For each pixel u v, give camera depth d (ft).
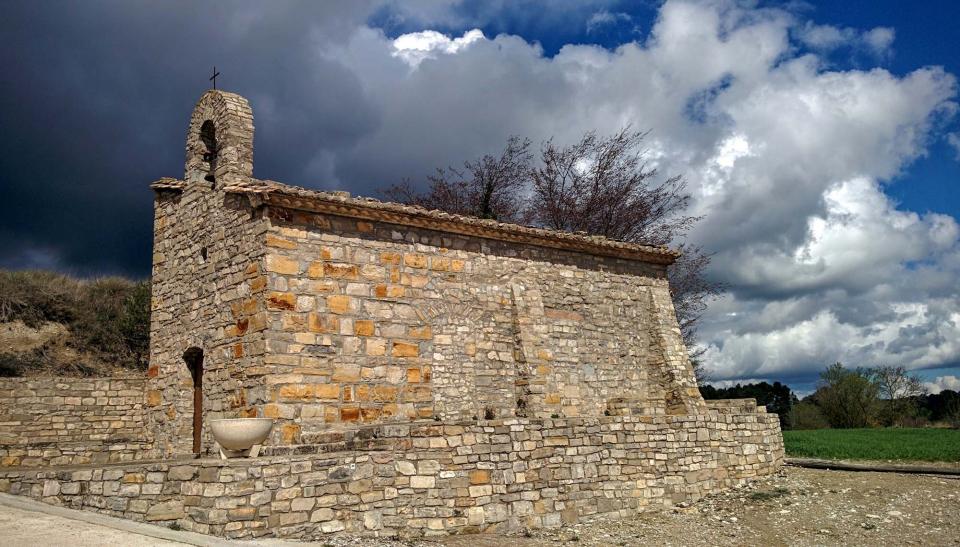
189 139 64.44
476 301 62.34
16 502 38.86
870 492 56.29
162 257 65.82
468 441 46.39
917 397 148.56
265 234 52.34
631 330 73.15
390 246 58.03
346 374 53.83
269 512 37.65
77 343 98.02
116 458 61.31
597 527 49.47
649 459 55.52
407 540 41.96
